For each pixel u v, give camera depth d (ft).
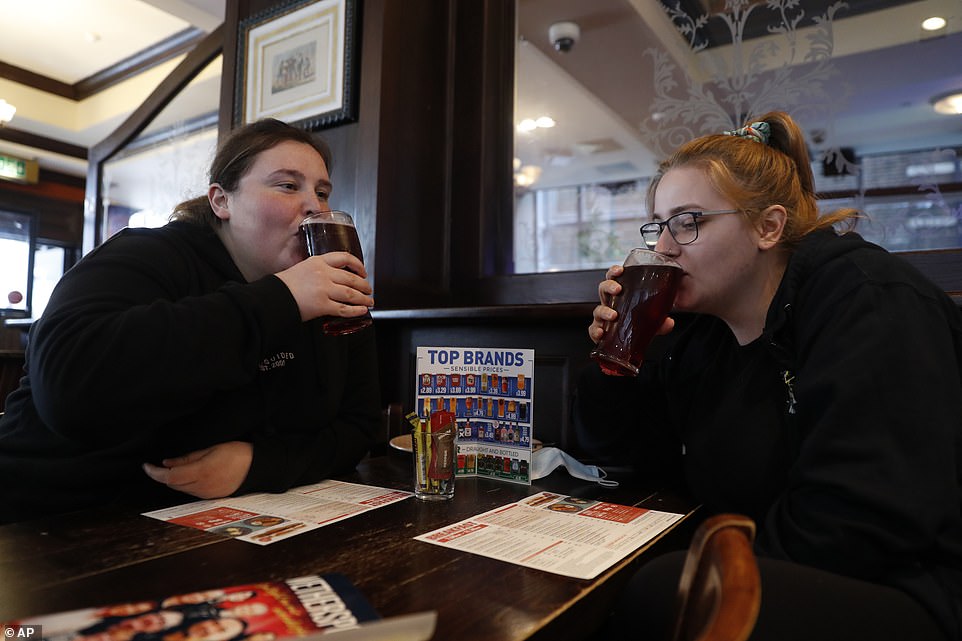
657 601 2.06
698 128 5.70
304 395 3.87
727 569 1.30
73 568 2.10
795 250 3.14
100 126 18.20
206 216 4.15
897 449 2.25
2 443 3.47
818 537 2.24
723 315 3.39
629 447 4.16
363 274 3.45
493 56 6.88
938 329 2.51
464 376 3.96
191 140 10.44
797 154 3.57
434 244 6.72
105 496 3.46
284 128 4.09
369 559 2.24
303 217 3.88
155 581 1.99
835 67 5.14
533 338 5.40
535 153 6.64
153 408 2.88
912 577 2.20
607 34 6.26
